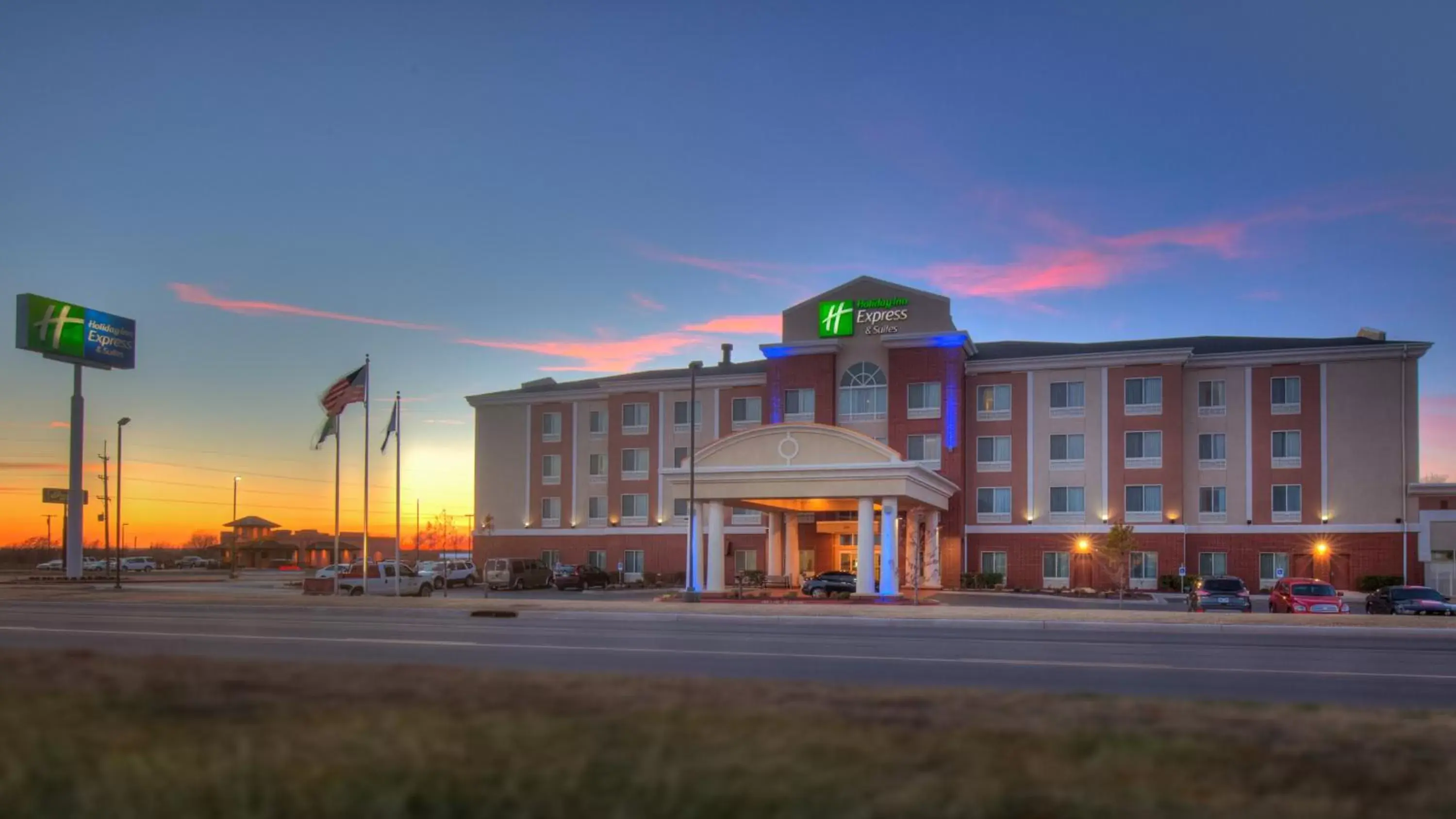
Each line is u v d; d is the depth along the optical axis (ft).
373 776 23.13
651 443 246.47
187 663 38.88
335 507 158.51
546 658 66.33
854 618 110.11
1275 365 203.82
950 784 23.12
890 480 155.33
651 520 245.04
